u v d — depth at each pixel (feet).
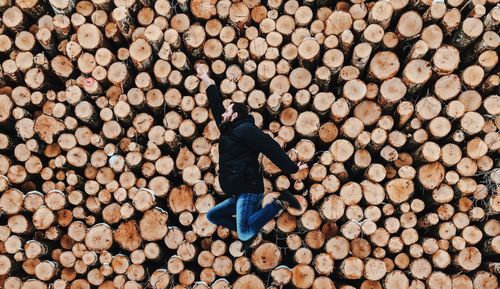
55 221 12.56
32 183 13.12
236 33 13.07
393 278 11.81
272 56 12.42
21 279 12.57
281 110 12.64
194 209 12.48
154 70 12.55
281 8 13.16
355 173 12.67
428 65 11.75
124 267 12.26
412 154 12.49
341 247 11.91
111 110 12.69
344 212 11.94
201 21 13.12
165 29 12.75
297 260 12.00
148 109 13.17
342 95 12.34
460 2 12.11
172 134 12.44
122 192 12.37
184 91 13.24
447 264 11.66
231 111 10.17
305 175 12.25
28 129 12.64
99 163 12.64
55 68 12.84
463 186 11.68
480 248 12.42
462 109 11.58
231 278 12.71
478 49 12.13
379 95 12.14
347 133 11.95
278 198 10.74
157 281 12.16
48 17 13.12
